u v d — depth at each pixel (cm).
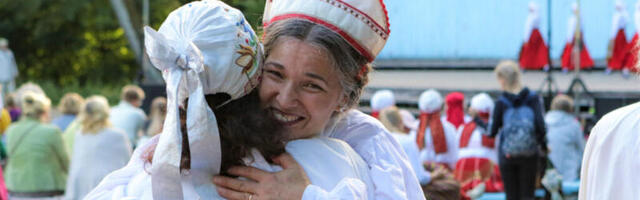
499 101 753
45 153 765
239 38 176
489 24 1534
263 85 186
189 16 175
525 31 1467
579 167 875
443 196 367
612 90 1299
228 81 176
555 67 1491
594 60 1491
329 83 186
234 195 179
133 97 955
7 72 2084
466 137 823
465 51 1543
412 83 1428
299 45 182
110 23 2641
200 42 172
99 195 189
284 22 186
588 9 1497
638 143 222
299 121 188
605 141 231
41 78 2839
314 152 185
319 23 185
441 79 1454
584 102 1261
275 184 178
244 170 183
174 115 166
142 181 184
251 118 184
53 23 2661
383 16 196
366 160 202
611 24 1484
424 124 762
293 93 184
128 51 2842
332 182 181
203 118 168
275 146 184
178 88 171
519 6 1520
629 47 1391
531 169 745
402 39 1562
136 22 1756
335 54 184
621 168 226
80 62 2859
